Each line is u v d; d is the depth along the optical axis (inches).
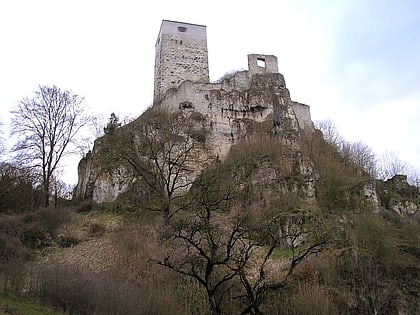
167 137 1363.2
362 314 870.4
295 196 1261.1
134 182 1390.3
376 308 887.1
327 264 922.1
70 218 1285.7
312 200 1282.0
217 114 1704.0
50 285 621.6
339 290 884.6
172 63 1907.0
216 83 1825.8
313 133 1704.0
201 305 729.0
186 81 1764.3
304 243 1007.0
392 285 948.6
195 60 1939.0
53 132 1525.6
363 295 899.4
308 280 869.2
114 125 1568.7
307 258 932.6
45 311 567.5
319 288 834.2
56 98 1577.3
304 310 747.4
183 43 1950.1
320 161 1440.7
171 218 1063.6
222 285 756.0
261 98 1769.2
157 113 1520.7
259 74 1914.4
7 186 1358.3
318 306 757.3
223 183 1245.1
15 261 725.3
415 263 1029.2
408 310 912.9
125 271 791.7
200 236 829.8
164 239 915.4
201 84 1790.1
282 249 1027.3
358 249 994.1
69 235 1149.7
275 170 1341.0
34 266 703.7
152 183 1283.2
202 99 1729.8
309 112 1877.5
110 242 1031.6
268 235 862.5
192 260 727.1
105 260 918.4
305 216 1127.0
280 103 1797.5
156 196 1237.7
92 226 1211.2
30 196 1400.1
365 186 1334.9
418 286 968.9
